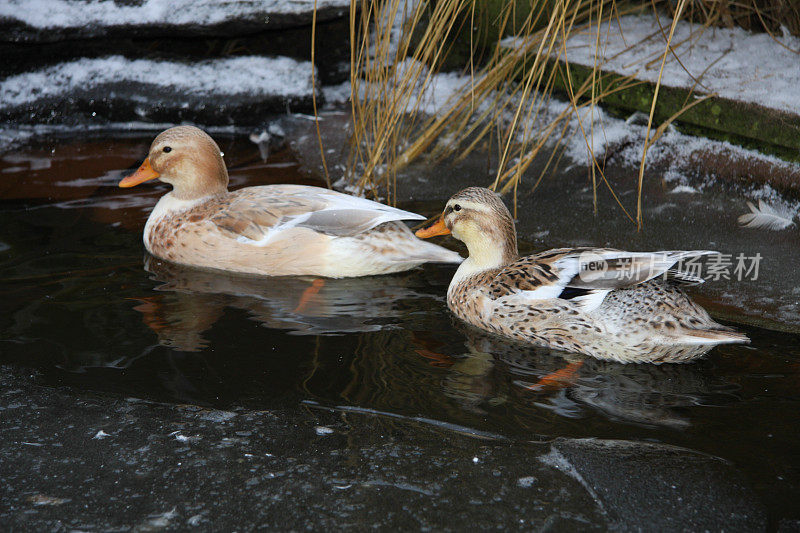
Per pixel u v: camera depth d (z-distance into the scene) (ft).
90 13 34.45
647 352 18.29
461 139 30.68
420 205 27.58
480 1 34.94
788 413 16.46
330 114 36.01
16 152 32.40
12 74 34.91
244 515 13.44
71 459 14.83
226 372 17.84
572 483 14.28
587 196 27.78
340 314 20.92
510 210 27.02
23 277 22.20
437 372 18.13
